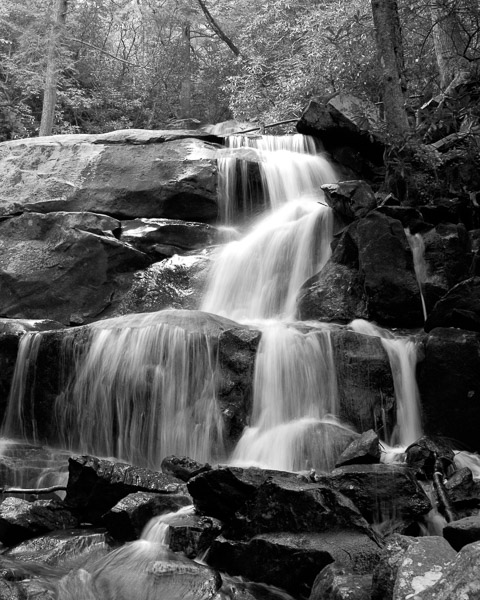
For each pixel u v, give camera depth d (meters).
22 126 24.12
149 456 8.25
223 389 8.01
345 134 13.28
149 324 8.61
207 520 5.82
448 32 14.57
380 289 9.30
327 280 10.05
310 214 11.27
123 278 11.82
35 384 9.12
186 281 11.65
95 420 8.64
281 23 22.45
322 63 18.00
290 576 5.18
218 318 8.90
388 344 8.45
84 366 8.80
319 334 8.26
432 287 9.29
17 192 13.39
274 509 5.63
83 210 13.00
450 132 13.06
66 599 4.95
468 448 8.11
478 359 8.07
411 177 10.96
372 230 9.57
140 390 8.38
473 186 11.09
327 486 5.77
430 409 8.21
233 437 7.83
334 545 5.24
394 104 11.52
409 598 3.79
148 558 5.45
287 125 19.27
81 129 26.73
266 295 10.98
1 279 12.05
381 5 11.66
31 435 9.09
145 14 29.52
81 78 27.97
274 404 8.03
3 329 9.77
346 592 4.55
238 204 12.92
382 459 7.23
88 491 6.53
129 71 29.83
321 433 7.41
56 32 23.52
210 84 28.75
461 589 3.65
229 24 29.53
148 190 12.83
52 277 11.89
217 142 14.09
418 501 5.90
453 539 5.07
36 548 5.92
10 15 27.22
